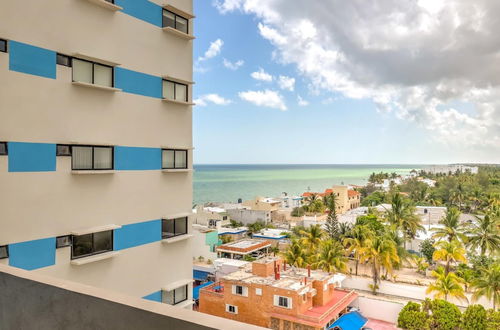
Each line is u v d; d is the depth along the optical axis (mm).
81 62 12586
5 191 10711
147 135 14797
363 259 42531
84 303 3912
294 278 32250
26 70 11141
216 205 105500
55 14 11828
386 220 61875
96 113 12969
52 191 11805
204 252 53250
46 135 11625
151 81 14930
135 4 14344
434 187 130750
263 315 30156
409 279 47281
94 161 13008
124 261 13961
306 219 80875
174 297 16156
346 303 33281
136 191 14398
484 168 195625
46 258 11617
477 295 33344
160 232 15414
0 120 10570
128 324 3537
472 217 74688
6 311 4770
